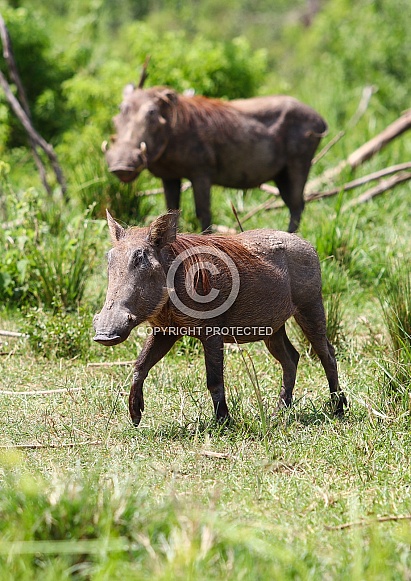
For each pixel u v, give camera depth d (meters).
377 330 22.30
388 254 26.05
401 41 54.47
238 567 10.72
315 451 15.58
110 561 10.59
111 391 18.58
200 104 27.86
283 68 72.50
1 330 22.05
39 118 40.53
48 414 17.58
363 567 11.12
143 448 15.75
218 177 28.45
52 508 11.43
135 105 26.92
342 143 39.19
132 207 29.88
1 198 27.78
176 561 10.47
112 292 15.16
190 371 20.00
